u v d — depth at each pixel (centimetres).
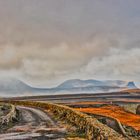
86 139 2195
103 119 5181
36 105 8831
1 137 2444
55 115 4731
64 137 2328
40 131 2769
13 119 4016
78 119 2991
